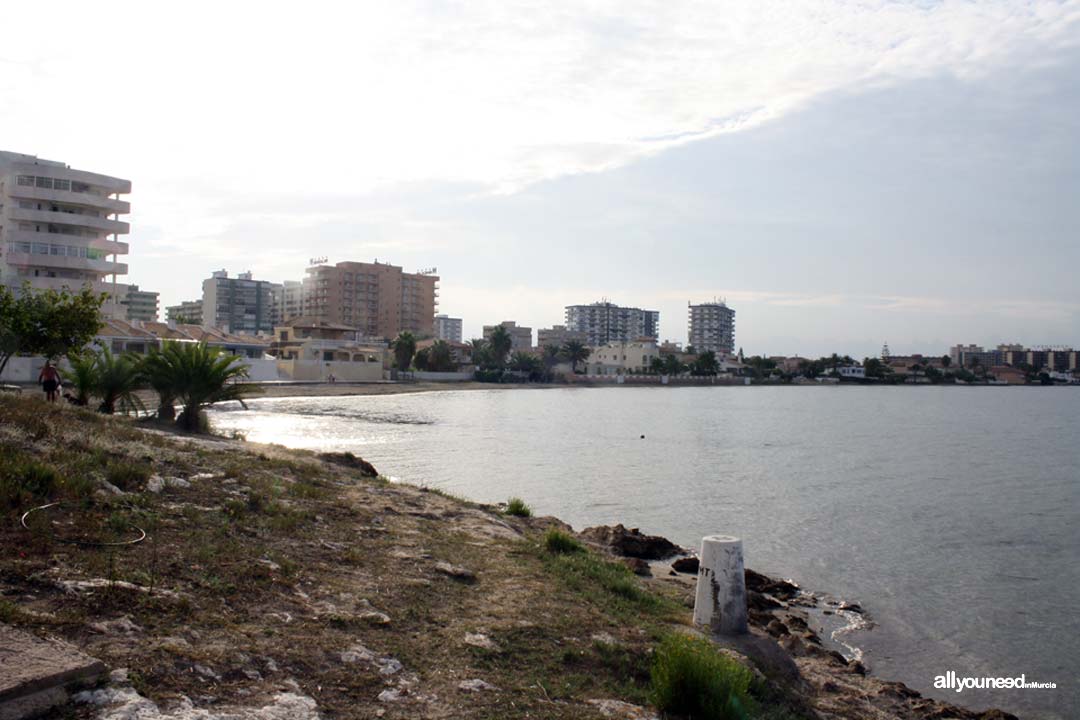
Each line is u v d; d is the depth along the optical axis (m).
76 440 13.32
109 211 91.75
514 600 9.16
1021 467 46.25
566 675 7.05
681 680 6.71
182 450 16.28
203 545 8.88
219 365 25.67
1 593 6.35
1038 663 13.99
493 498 29.53
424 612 8.16
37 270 85.69
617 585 10.91
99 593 6.70
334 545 10.45
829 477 39.94
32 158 92.88
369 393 111.00
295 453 20.81
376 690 6.06
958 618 16.56
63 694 4.87
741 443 58.50
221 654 6.08
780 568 20.52
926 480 39.81
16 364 64.31
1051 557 22.44
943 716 10.05
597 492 32.22
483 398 117.44
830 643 14.50
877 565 21.14
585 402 116.56
